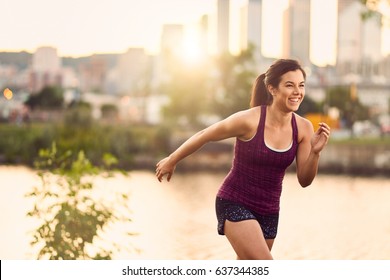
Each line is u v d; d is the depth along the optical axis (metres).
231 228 8.62
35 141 70.00
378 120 164.62
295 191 46.03
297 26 117.56
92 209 10.38
